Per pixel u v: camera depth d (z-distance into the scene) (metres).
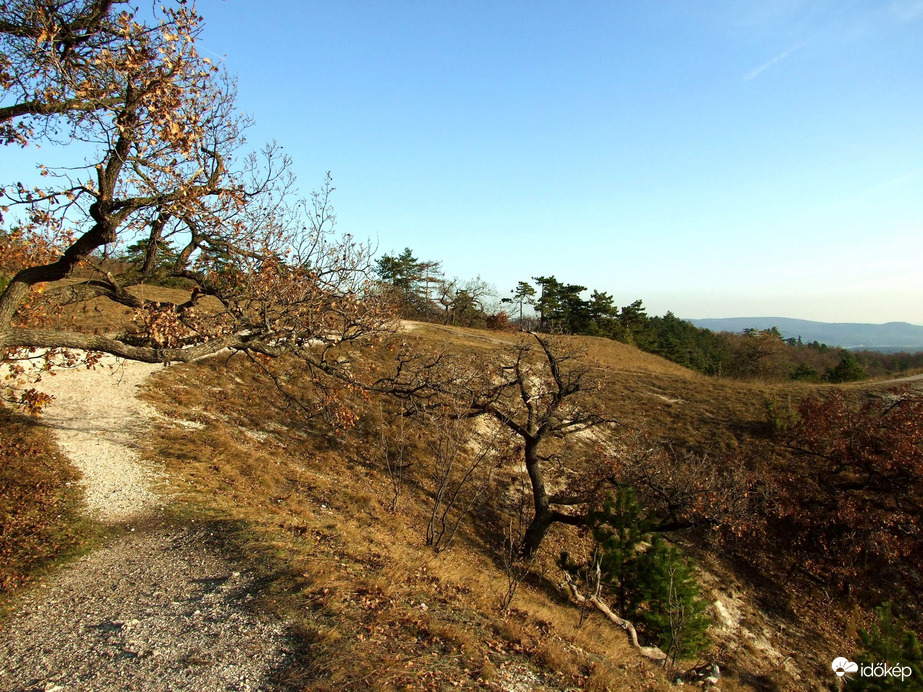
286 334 11.15
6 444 14.04
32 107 8.03
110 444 15.99
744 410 33.25
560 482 24.64
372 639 7.58
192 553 10.61
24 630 7.69
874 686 11.04
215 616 8.07
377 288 12.80
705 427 31.12
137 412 18.89
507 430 25.88
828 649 18.14
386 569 10.64
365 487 19.36
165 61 7.73
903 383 38.00
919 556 20.66
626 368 43.03
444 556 14.78
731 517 17.53
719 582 20.08
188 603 8.55
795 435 27.95
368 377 25.44
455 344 37.31
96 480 13.62
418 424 23.38
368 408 24.83
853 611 19.84
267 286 10.46
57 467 13.69
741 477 19.47
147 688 6.35
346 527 13.80
